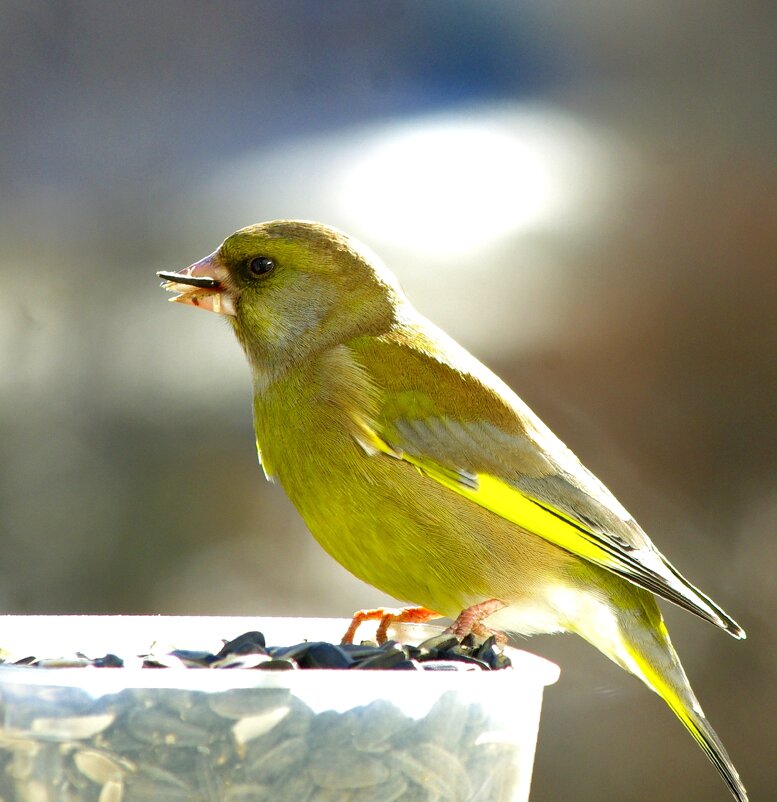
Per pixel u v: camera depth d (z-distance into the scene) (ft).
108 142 44.24
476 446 23.52
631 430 41.70
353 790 15.34
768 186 44.21
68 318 40.68
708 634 38.99
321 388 23.58
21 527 38.14
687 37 46.06
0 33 45.06
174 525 38.75
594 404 41.75
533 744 17.19
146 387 40.34
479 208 42.60
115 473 39.19
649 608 23.94
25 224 42.09
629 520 24.06
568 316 42.32
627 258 43.14
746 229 43.57
